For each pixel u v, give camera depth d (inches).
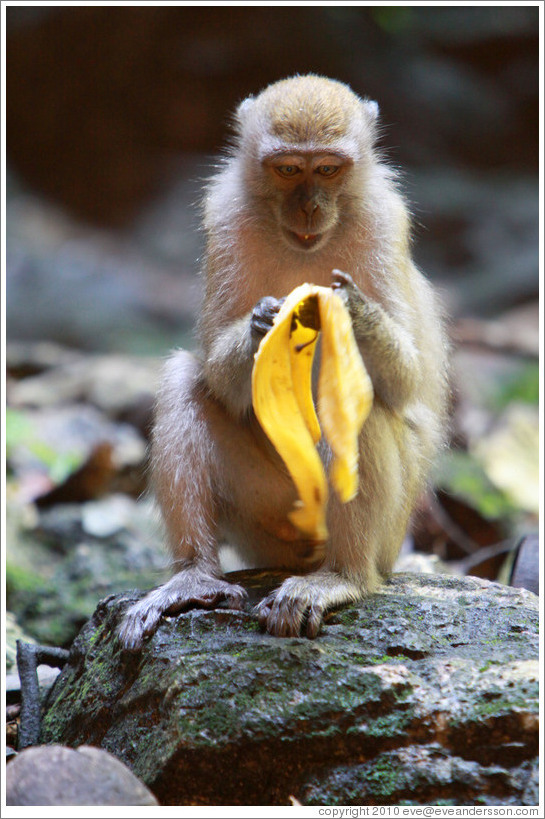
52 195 1446.9
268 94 346.9
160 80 1455.5
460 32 1542.8
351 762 244.5
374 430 306.7
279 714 247.6
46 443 615.2
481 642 271.7
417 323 353.4
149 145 1471.5
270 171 331.3
